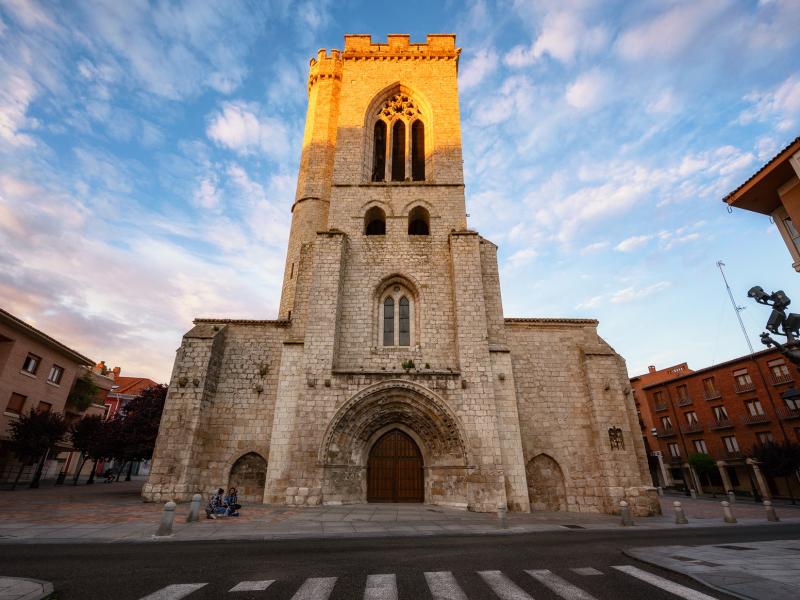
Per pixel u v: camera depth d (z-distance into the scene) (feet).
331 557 30.48
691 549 33.86
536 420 75.36
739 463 137.28
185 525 44.14
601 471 69.97
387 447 71.97
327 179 107.34
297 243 99.66
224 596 21.44
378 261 83.92
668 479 165.37
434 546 35.47
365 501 67.15
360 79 105.81
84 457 117.80
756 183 51.96
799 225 49.42
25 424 98.58
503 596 21.88
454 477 66.69
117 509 55.62
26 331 109.50
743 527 53.52
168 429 68.03
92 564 27.55
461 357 72.64
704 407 153.28
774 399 132.46
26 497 70.49
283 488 65.21
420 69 107.45
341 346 76.07
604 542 38.65
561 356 79.97
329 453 66.13
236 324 80.38
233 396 74.84
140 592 21.93
